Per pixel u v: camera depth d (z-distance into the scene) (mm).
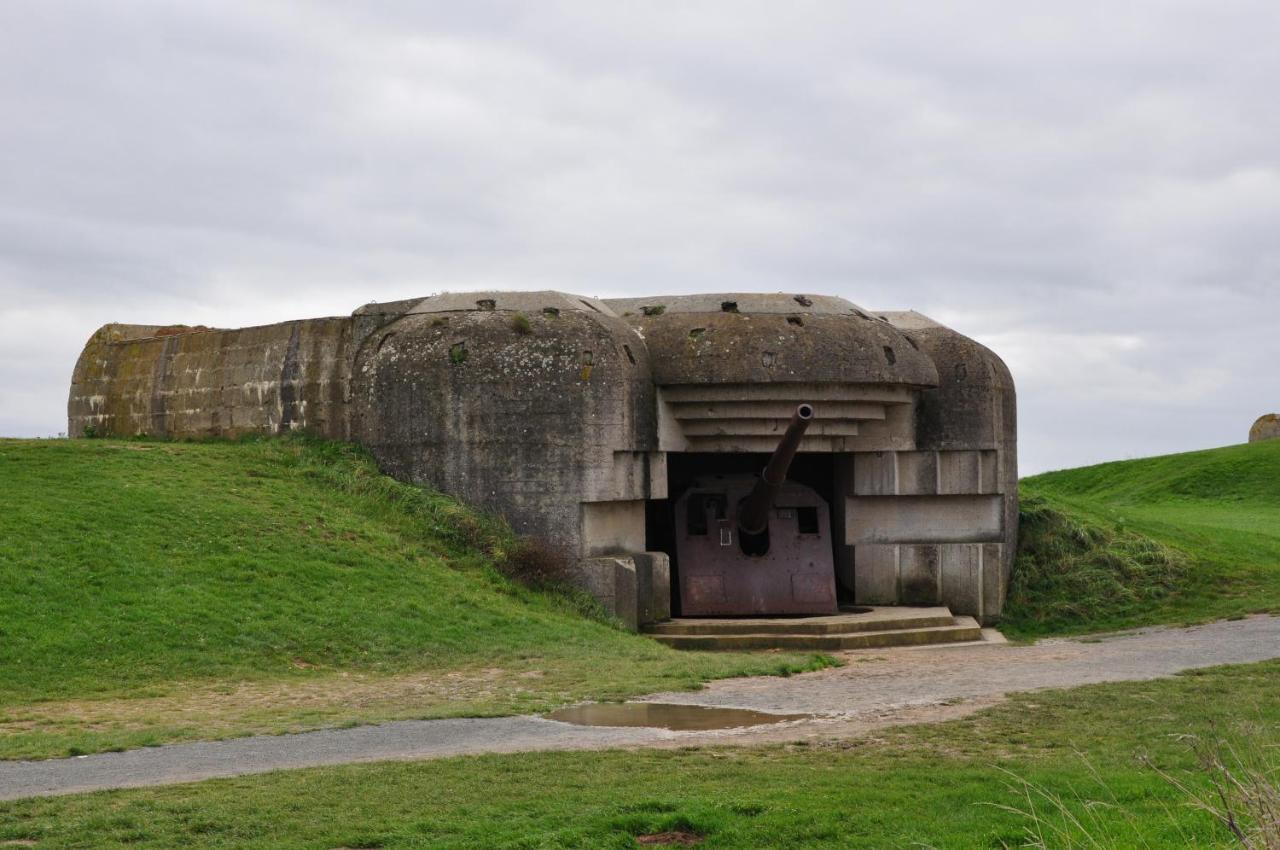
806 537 24078
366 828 9273
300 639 17406
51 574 17609
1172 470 43656
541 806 9883
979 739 12352
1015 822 9336
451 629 18609
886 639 21547
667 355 23297
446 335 23000
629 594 21750
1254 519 34906
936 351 25109
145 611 17203
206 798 10117
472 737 12891
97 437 29594
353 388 24281
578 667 17312
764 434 23547
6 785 10820
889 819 9500
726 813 9594
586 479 22094
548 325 22812
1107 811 9492
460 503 22469
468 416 22547
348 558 20109
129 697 15000
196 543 19422
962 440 24734
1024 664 17812
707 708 14492
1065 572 25469
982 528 24969
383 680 16391
